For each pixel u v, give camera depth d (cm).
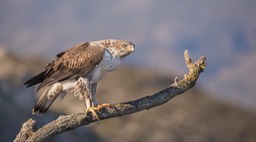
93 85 1498
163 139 4656
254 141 5466
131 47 1494
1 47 4384
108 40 1510
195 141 4912
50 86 1490
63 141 3753
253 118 5875
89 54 1478
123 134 4469
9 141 3491
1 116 3525
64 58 1495
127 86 5419
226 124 5538
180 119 5138
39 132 1316
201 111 5575
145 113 4975
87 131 4203
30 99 3778
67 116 1333
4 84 3747
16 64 4100
